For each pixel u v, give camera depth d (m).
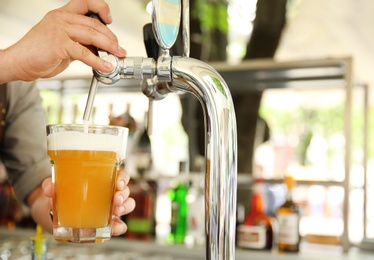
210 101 0.75
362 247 2.47
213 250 0.75
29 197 1.49
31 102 1.56
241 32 3.46
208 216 0.75
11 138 1.53
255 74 2.58
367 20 3.38
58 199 0.82
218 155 0.75
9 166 1.53
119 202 0.88
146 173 2.72
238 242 2.45
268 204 2.81
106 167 0.82
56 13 0.82
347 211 2.31
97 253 2.21
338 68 2.41
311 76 2.57
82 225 0.81
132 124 2.56
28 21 2.49
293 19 3.56
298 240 2.34
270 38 2.99
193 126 2.97
